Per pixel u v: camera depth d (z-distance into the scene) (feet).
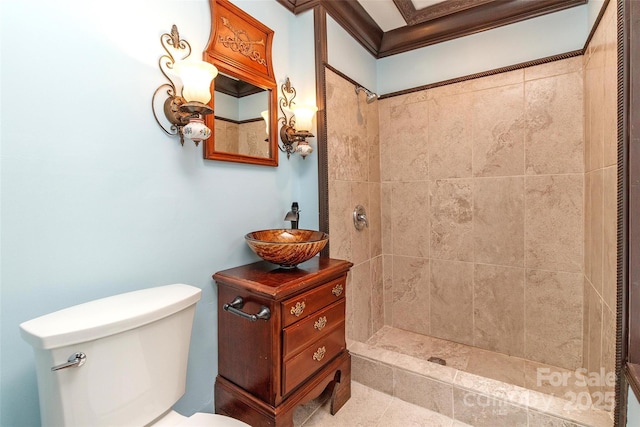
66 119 3.02
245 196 4.93
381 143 7.56
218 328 4.40
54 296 2.98
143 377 2.97
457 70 6.57
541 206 5.81
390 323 7.63
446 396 4.64
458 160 6.62
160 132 3.79
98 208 3.27
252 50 4.94
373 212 7.27
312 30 5.67
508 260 6.18
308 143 5.64
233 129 4.66
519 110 5.94
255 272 4.38
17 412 2.80
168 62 3.84
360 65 6.84
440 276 6.95
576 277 5.55
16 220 2.75
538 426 4.00
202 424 3.06
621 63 3.35
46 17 2.89
